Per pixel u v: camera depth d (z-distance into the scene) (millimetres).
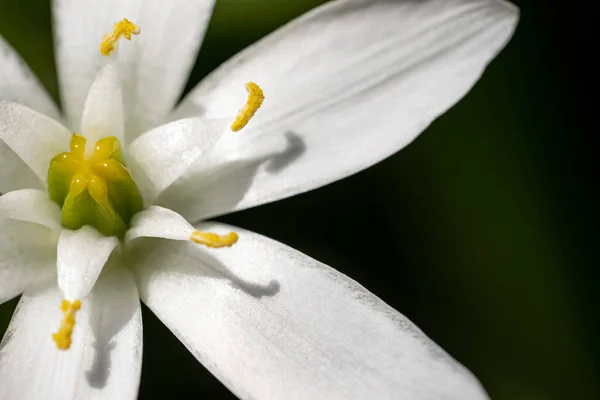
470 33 95
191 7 97
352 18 95
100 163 94
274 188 95
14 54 97
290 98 96
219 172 96
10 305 101
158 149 95
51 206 94
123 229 95
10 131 94
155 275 95
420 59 95
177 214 94
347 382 91
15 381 90
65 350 91
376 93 95
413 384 90
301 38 96
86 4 97
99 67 97
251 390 91
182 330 93
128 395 90
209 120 95
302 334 92
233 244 93
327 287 93
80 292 91
